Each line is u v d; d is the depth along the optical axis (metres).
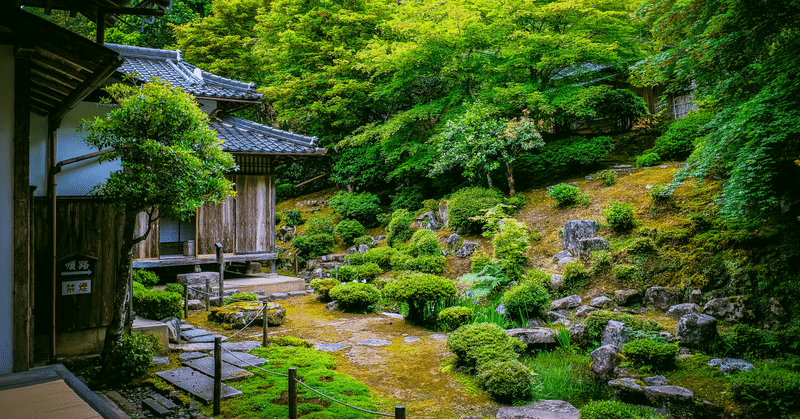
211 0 23.66
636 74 9.34
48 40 4.75
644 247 9.57
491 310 9.20
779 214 8.62
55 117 6.66
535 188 14.60
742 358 6.70
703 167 7.56
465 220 13.13
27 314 5.13
